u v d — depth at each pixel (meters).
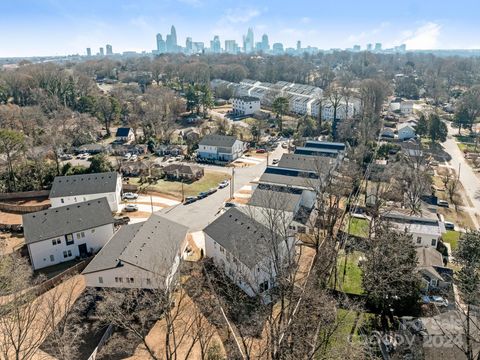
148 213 57.53
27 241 41.88
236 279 37.34
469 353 24.14
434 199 62.00
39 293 36.38
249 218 41.62
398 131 103.56
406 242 36.94
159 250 37.50
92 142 96.94
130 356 28.95
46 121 93.44
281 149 94.12
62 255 44.41
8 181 65.88
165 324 32.12
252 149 94.69
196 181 71.69
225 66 195.25
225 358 27.80
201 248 46.12
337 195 46.81
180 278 37.78
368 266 35.72
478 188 71.81
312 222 49.03
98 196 57.69
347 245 45.66
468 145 99.69
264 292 33.97
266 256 31.33
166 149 92.06
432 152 92.50
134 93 141.88
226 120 114.12
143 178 72.56
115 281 35.56
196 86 128.88
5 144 64.88
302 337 25.97
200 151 87.88
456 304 32.06
